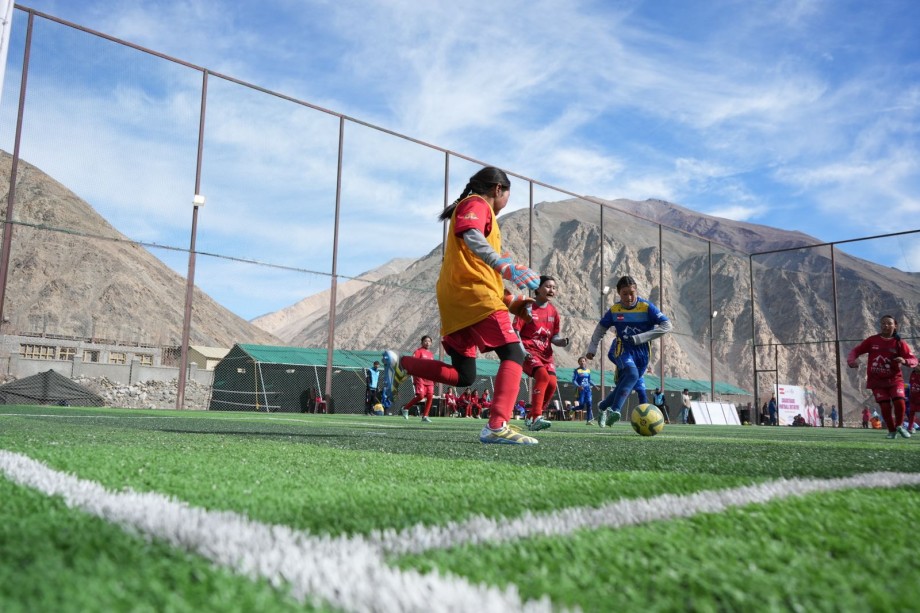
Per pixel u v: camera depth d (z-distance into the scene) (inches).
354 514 47.6
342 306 2135.8
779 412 1068.5
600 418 302.8
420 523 43.6
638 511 49.4
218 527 39.0
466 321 142.8
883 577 32.4
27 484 56.6
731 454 123.0
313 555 33.5
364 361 807.1
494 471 81.7
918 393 552.7
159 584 27.7
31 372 673.0
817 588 30.0
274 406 732.7
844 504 53.3
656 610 26.9
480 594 27.3
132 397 657.6
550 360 287.4
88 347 733.9
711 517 46.8
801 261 4133.9
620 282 296.5
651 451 131.6
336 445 128.3
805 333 2802.7
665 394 1194.0
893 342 308.5
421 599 26.5
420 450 121.6
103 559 31.5
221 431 177.0
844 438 293.4
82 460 77.3
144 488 56.7
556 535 40.2
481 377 964.0
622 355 296.5
